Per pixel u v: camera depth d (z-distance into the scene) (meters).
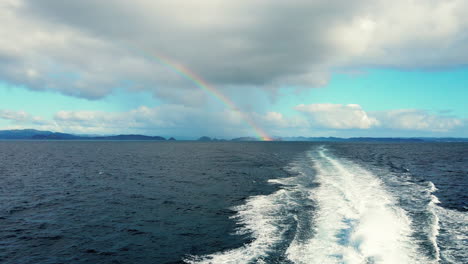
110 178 35.62
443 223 14.94
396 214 16.39
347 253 11.31
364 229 13.84
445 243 12.27
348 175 32.03
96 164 54.12
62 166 50.62
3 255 13.30
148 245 14.16
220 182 31.08
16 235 15.80
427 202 19.27
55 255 13.30
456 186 25.73
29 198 24.66
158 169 44.88
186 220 17.84
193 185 29.81
